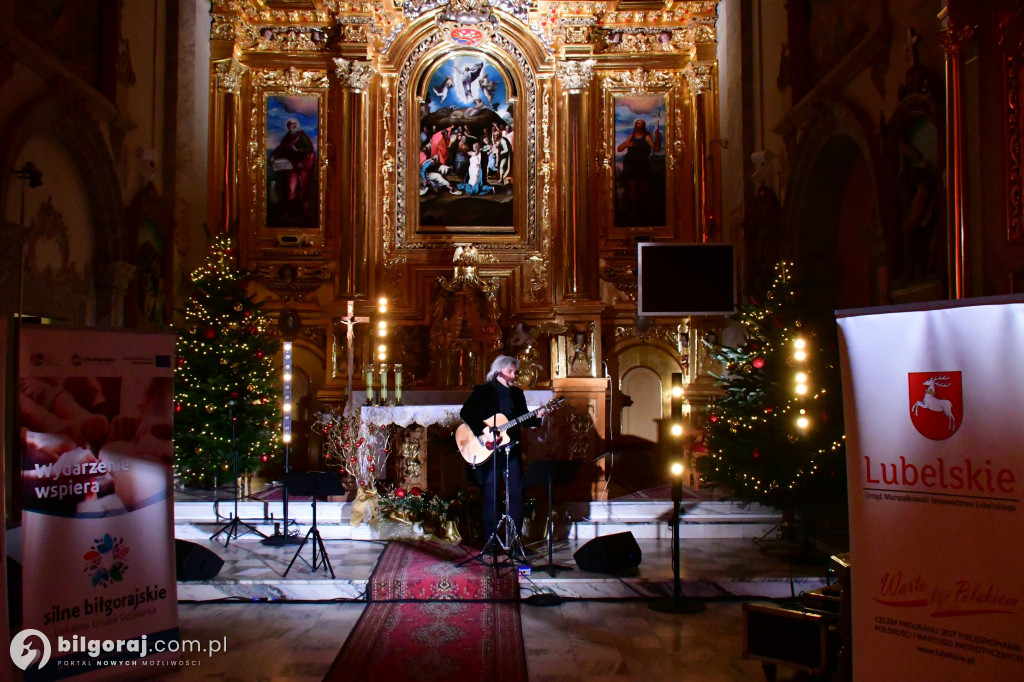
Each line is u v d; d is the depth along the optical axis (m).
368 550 8.10
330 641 5.85
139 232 10.19
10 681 4.27
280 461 11.68
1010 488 3.43
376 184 12.66
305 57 12.75
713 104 12.73
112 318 9.79
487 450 7.57
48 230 8.63
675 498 6.69
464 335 11.79
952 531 3.60
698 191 12.70
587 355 11.95
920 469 3.71
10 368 7.76
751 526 8.90
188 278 11.60
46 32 8.52
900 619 3.75
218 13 12.40
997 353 3.48
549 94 12.76
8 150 7.58
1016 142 5.89
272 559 7.66
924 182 7.19
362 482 8.84
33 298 8.27
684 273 10.84
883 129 7.78
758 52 11.32
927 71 6.95
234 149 12.45
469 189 12.75
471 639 5.84
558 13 12.72
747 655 5.14
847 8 8.84
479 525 8.56
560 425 10.85
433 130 12.76
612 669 5.29
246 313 10.39
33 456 4.85
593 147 12.87
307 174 12.73
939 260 6.90
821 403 7.83
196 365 9.84
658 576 7.01
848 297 9.89
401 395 9.40
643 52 12.84
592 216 12.48
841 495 7.98
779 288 8.70
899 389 3.80
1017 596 3.39
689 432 11.49
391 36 12.76
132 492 5.29
